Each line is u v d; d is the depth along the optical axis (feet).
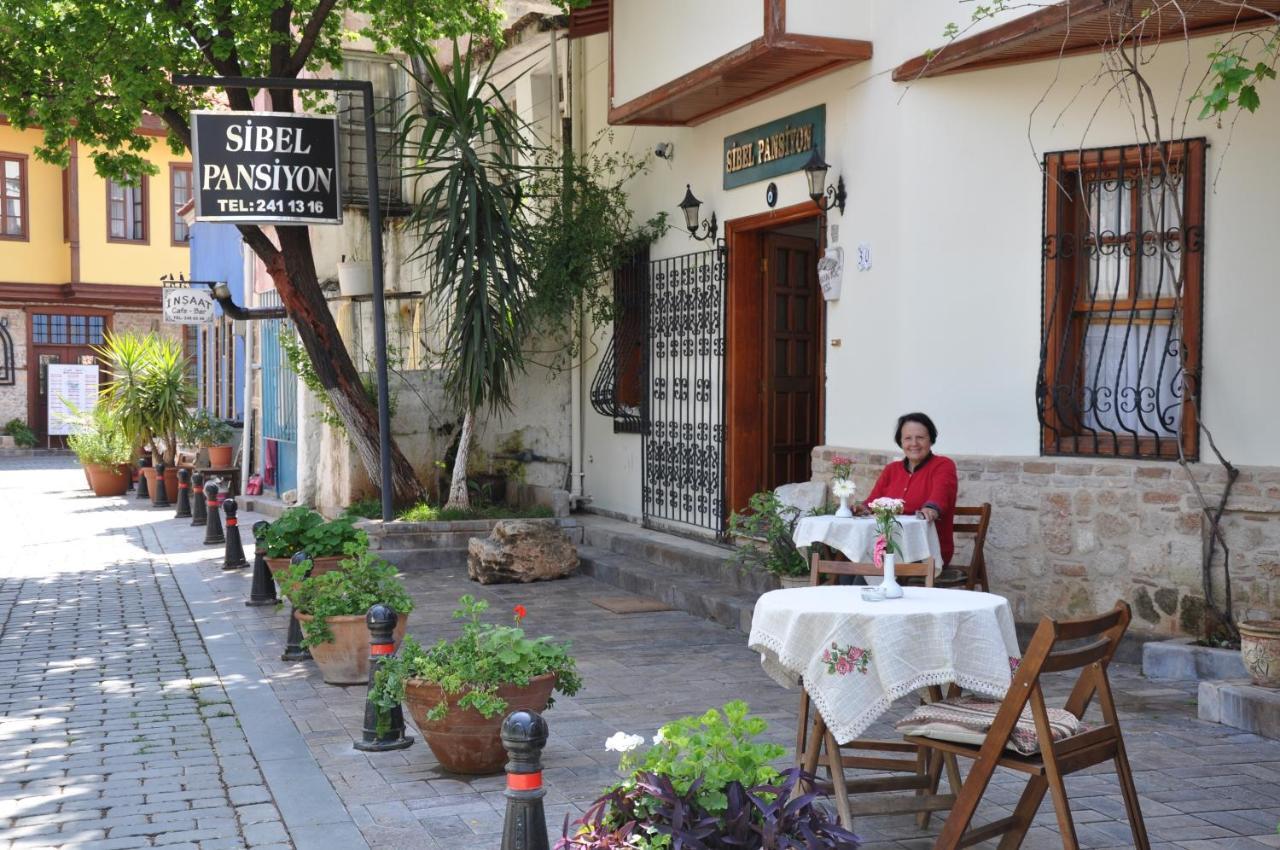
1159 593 25.53
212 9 40.63
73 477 86.58
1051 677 24.95
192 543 49.80
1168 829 16.30
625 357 43.68
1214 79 24.71
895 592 16.11
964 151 28.14
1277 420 24.43
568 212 42.19
